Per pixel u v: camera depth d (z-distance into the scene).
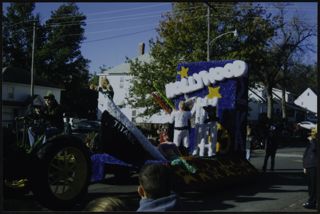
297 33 42.78
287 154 24.38
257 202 9.74
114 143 9.87
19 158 7.91
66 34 56.78
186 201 9.69
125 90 55.09
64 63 58.34
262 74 43.59
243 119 13.99
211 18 33.97
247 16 34.97
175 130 12.65
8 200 8.57
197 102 13.55
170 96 14.57
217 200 9.89
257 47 35.62
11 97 42.31
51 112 8.97
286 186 12.09
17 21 54.34
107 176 12.86
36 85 45.41
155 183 3.03
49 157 7.80
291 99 73.69
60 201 7.97
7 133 7.96
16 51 55.28
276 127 15.33
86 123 25.70
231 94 13.62
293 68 47.69
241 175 12.06
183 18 34.66
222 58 34.00
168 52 34.59
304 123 40.31
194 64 14.24
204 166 10.90
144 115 35.00
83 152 8.38
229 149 13.55
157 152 10.05
